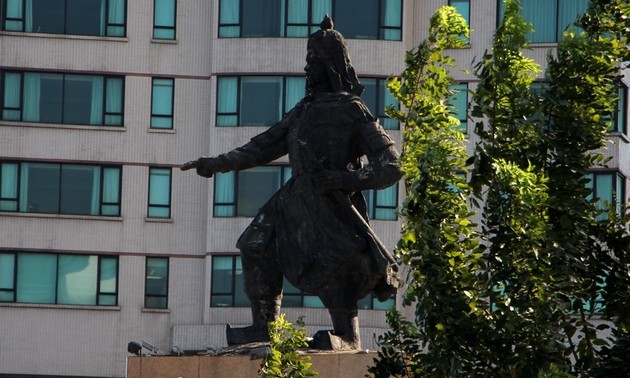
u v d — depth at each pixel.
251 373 32.84
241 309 81.88
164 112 84.06
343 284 33.88
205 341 81.94
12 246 83.19
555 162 29.77
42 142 83.62
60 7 83.94
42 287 83.31
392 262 33.84
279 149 34.69
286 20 81.81
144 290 83.38
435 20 32.31
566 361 28.67
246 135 82.06
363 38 81.19
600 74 29.86
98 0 84.12
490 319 28.98
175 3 84.12
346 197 33.88
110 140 83.88
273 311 34.47
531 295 28.77
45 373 82.88
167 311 83.12
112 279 83.56
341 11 81.44
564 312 28.81
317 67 34.56
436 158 29.47
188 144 83.88
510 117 29.81
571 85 29.86
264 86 82.00
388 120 80.56
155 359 33.38
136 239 83.56
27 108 83.75
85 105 84.12
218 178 82.19
